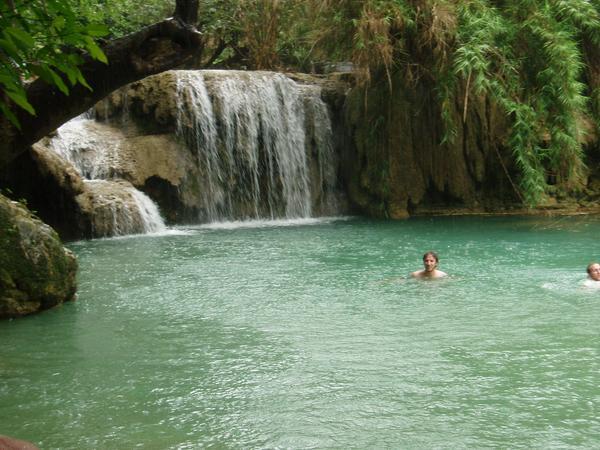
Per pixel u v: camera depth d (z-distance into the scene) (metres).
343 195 24.52
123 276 12.92
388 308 10.29
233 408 6.44
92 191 18.89
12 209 10.05
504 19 21.41
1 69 3.24
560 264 13.53
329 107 24.56
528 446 5.52
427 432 5.82
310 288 11.75
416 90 22.56
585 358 7.76
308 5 22.98
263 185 23.38
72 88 8.02
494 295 10.97
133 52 7.65
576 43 21.39
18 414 6.34
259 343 8.57
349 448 5.55
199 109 22.17
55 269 10.40
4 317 9.83
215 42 29.77
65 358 8.04
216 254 15.45
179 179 21.33
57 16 3.26
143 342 8.67
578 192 22.38
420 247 16.03
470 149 22.41
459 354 7.97
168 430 5.96
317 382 7.11
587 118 22.88
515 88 21.00
